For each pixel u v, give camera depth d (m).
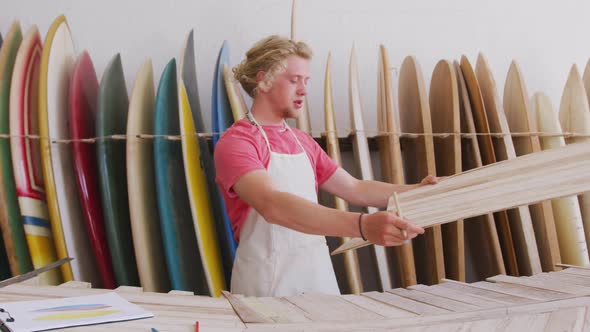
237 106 2.62
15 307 1.24
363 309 1.26
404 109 3.01
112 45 3.03
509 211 2.81
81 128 2.63
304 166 1.95
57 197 2.54
